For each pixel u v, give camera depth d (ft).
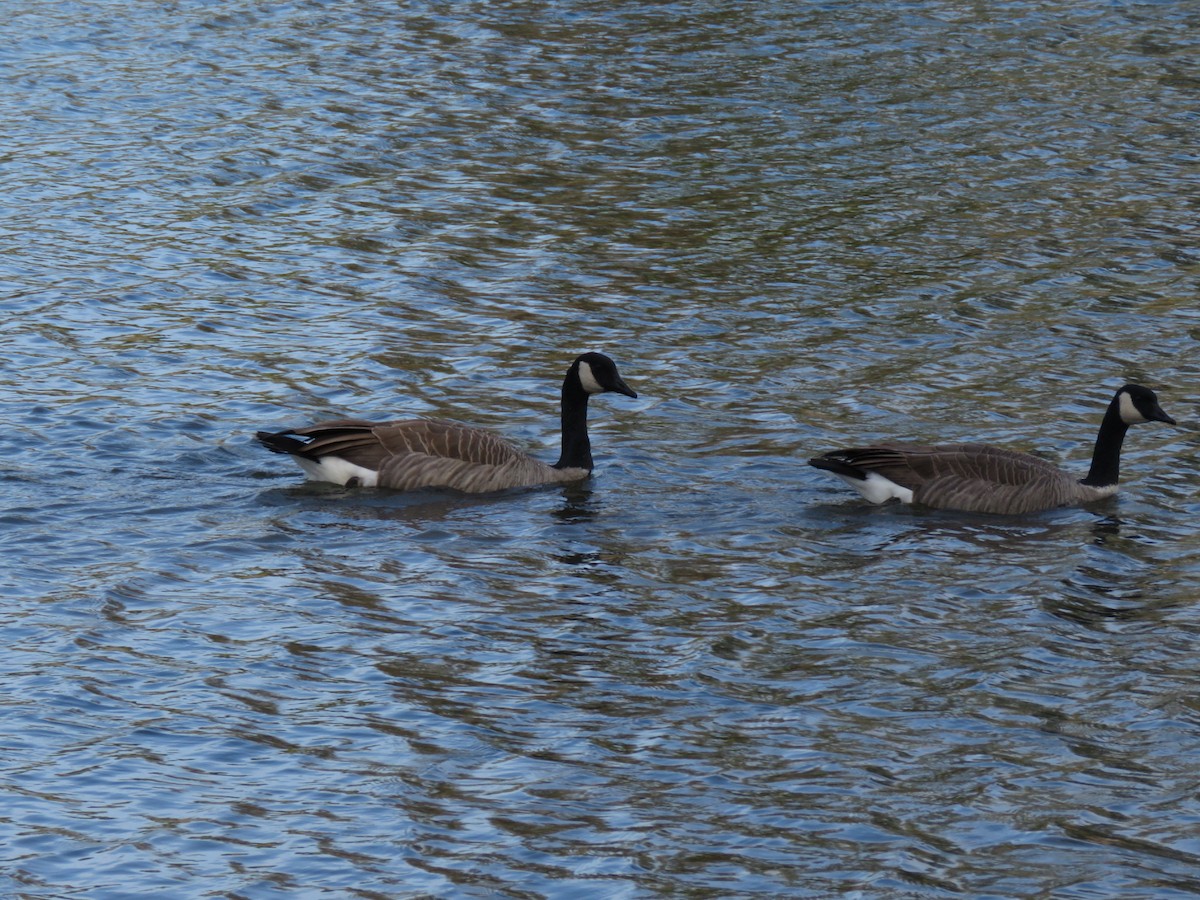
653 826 37.45
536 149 110.83
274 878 35.22
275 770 39.86
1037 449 65.10
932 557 54.03
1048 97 123.95
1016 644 47.44
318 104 119.65
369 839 36.81
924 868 35.70
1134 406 59.26
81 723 41.91
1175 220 96.27
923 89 126.11
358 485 59.21
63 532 54.60
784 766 40.37
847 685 44.88
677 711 43.27
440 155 108.99
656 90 125.80
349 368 73.67
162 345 75.82
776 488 60.75
